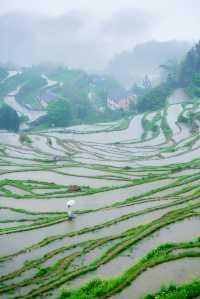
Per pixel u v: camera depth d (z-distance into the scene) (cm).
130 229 4969
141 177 8438
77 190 7475
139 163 10444
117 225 5278
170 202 6028
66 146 13600
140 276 3469
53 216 6153
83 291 3397
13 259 4550
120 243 4459
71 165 9762
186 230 4656
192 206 5506
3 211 6575
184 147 12456
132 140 14788
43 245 4878
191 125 15400
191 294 3006
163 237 4500
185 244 4059
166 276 3428
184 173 8262
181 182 7238
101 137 15725
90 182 8212
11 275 4103
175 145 12912
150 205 6028
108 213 5847
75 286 3634
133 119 18888
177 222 4931
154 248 4138
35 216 6272
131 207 6012
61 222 5688
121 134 16150
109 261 4059
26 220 6081
